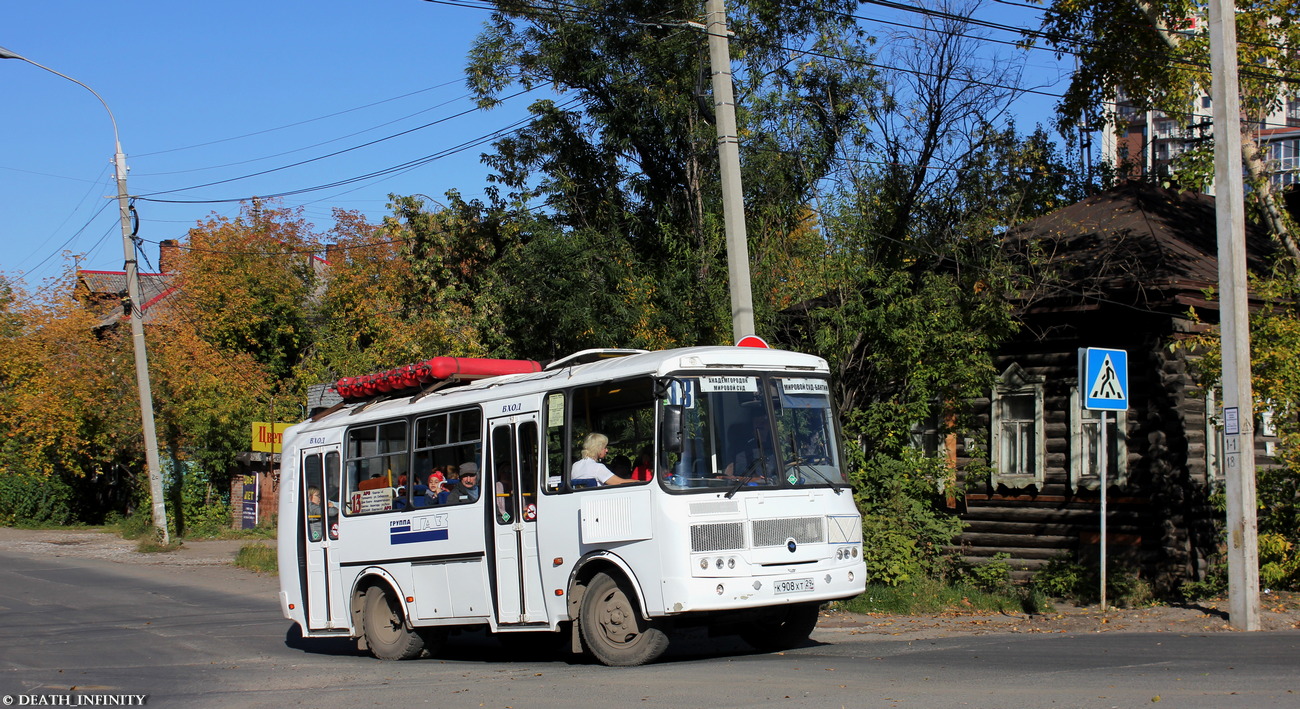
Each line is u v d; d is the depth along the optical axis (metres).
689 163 22.19
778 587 9.94
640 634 10.05
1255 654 9.53
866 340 17.23
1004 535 18.02
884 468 16.20
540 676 10.05
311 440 14.47
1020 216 18.81
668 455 9.86
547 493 10.96
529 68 24.09
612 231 22.73
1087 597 16.39
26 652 13.52
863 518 15.62
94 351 36.62
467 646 14.38
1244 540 11.72
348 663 12.42
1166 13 17.42
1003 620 13.39
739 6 21.73
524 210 24.98
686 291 18.31
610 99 23.39
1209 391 15.64
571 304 21.31
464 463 12.13
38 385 36.22
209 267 41.22
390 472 13.14
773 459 10.30
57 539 35.25
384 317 35.75
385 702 8.96
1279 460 15.31
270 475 36.50
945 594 15.14
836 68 20.55
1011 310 16.89
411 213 35.09
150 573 24.86
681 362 10.10
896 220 18.31
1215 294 16.20
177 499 36.28
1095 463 17.17
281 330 41.84
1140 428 16.72
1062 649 10.22
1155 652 9.81
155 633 15.62
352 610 13.48
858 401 17.55
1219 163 12.04
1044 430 17.70
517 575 11.29
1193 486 16.42
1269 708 6.91
